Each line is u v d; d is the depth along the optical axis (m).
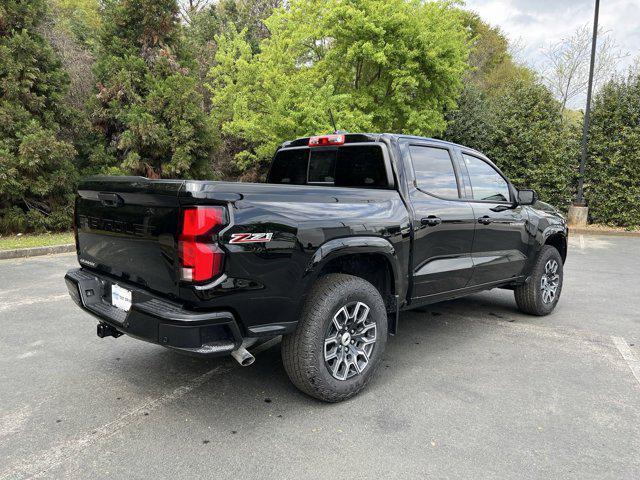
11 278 6.59
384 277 3.60
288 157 4.55
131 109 12.00
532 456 2.54
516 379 3.55
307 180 4.34
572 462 2.49
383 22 12.16
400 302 3.61
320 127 11.12
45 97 10.85
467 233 4.15
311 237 2.86
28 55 10.57
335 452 2.55
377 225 3.28
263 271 2.66
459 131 16.94
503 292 6.61
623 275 7.92
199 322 2.45
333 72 13.55
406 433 2.76
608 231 14.29
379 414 2.98
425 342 4.38
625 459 2.52
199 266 2.45
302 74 12.72
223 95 13.30
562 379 3.56
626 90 15.01
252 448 2.58
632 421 2.94
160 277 2.67
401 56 12.66
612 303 5.96
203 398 3.17
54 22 13.55
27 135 10.16
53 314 4.92
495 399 3.21
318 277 3.13
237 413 2.97
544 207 5.65
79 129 12.05
